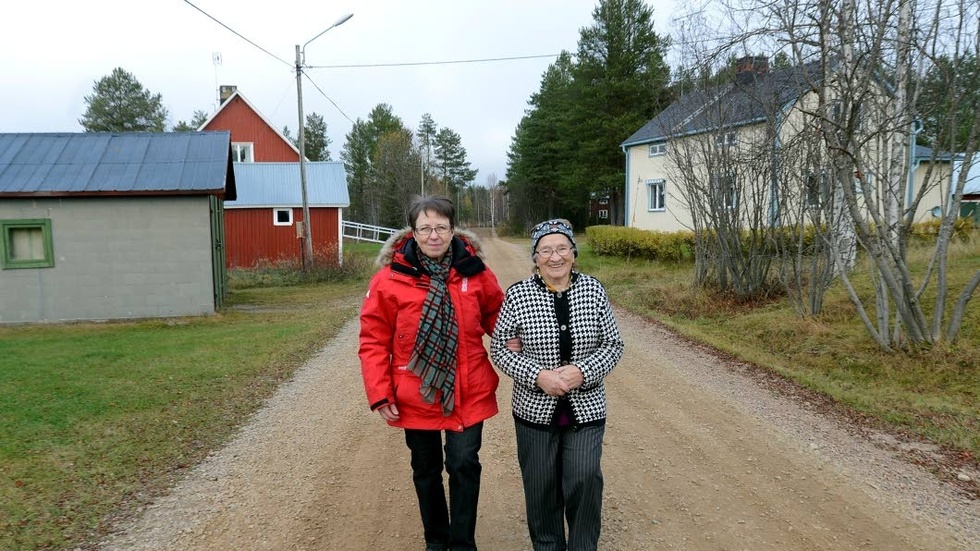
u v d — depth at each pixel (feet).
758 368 23.38
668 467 14.15
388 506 12.49
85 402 19.17
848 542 10.80
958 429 16.26
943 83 21.48
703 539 10.97
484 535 11.42
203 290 37.88
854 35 21.72
